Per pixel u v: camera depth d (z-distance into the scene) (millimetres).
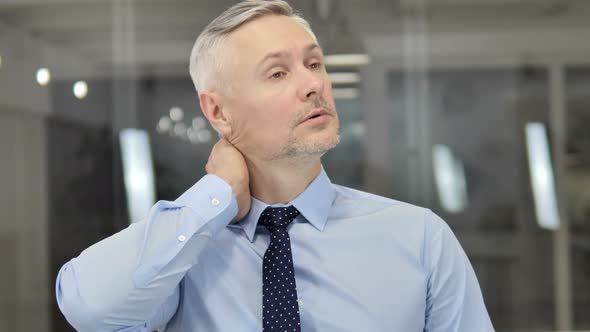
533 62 3551
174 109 3711
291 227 1059
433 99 3631
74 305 954
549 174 3592
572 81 3537
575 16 3500
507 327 3691
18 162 3811
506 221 3641
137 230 999
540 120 3574
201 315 1028
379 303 1002
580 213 3584
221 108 1070
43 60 3742
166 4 3678
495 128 3604
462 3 3580
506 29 3561
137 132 3734
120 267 956
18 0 3717
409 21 3615
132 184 3756
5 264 3854
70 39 3729
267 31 1026
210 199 1000
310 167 1047
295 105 994
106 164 3771
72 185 3799
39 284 3867
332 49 3652
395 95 3646
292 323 962
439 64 3615
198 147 3705
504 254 3656
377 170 3666
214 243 1059
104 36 3715
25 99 3764
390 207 1109
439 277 1039
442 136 3637
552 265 3643
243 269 1032
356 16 3633
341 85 3664
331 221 1075
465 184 3646
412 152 3652
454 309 1039
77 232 3818
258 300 1011
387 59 3635
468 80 3605
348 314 997
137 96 3723
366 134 3664
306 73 1005
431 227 1067
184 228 970
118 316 948
